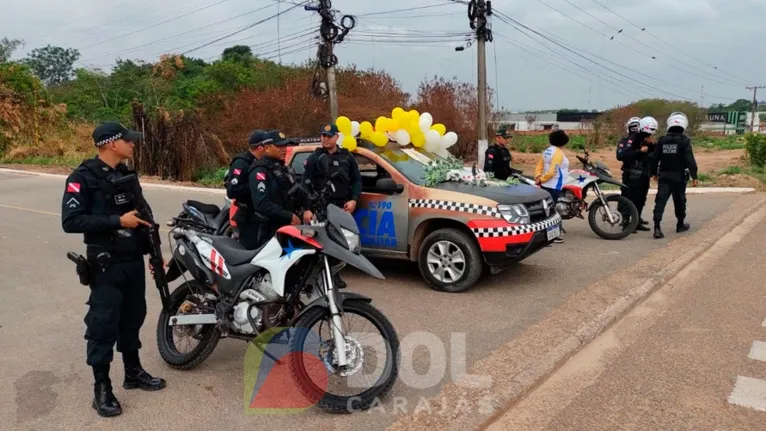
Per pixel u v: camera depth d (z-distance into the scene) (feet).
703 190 50.08
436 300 20.79
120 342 13.82
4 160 84.89
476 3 68.44
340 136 23.61
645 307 19.85
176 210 42.42
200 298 15.10
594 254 27.14
